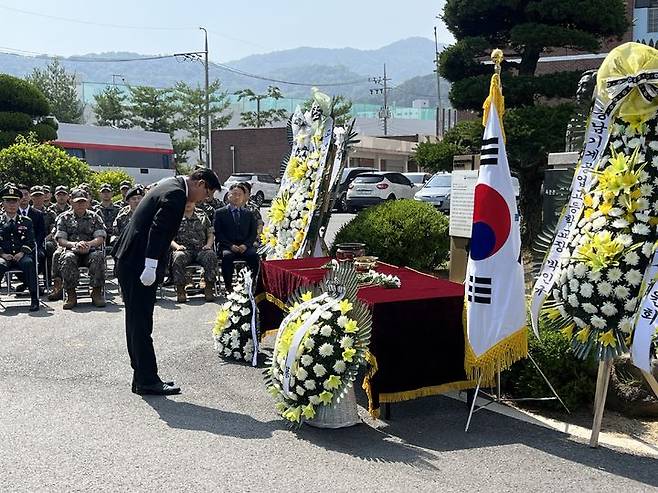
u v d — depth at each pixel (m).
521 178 10.38
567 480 4.13
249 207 10.40
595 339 4.54
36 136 22.73
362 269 6.24
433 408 5.45
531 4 10.52
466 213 7.89
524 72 11.23
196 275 12.13
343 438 4.81
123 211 11.36
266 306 7.04
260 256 9.59
